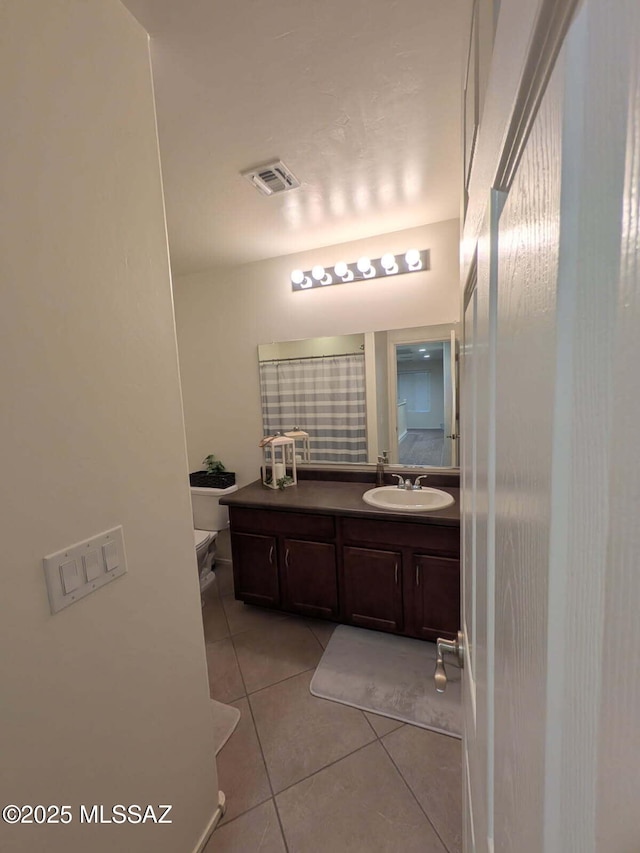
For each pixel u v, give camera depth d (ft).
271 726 5.32
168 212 6.37
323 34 3.32
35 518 2.39
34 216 2.37
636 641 0.49
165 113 4.17
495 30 1.22
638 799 0.52
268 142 4.73
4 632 2.22
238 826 4.11
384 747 4.98
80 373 2.68
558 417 0.72
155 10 3.06
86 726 2.70
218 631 7.47
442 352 7.59
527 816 0.97
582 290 0.62
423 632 6.57
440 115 4.33
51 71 2.48
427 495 7.33
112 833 2.89
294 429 9.00
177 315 9.82
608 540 0.55
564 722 0.73
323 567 7.18
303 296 8.57
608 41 0.50
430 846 3.90
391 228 7.45
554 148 0.70
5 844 2.21
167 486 3.48
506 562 1.20
